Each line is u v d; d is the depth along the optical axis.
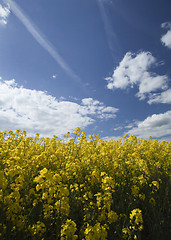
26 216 2.72
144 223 3.54
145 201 4.15
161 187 4.94
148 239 3.18
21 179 2.90
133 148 7.82
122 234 2.94
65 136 8.36
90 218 3.10
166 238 3.12
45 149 6.94
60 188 2.93
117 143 9.80
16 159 3.46
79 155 6.61
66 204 2.84
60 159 5.92
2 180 2.53
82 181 4.68
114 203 3.82
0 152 4.82
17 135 7.09
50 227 2.90
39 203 3.35
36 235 2.55
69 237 2.13
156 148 9.30
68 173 4.37
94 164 5.70
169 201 4.27
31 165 4.22
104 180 3.34
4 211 2.60
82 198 3.66
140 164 5.05
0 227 2.32
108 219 2.88
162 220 3.53
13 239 2.51
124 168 5.27
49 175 2.81
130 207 3.72
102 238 2.05
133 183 4.57
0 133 6.44
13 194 2.63
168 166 6.55
